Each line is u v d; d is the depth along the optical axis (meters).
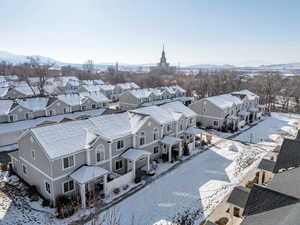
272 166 22.11
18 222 16.91
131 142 25.70
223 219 17.44
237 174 25.31
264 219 11.80
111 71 141.25
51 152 18.47
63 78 92.75
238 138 38.97
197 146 34.25
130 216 18.02
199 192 21.61
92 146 20.86
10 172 24.39
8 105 37.88
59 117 41.88
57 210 18.25
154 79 113.25
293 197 12.79
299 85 89.81
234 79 101.00
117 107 60.59
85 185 20.38
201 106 46.16
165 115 32.53
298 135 28.28
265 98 68.62
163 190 21.94
